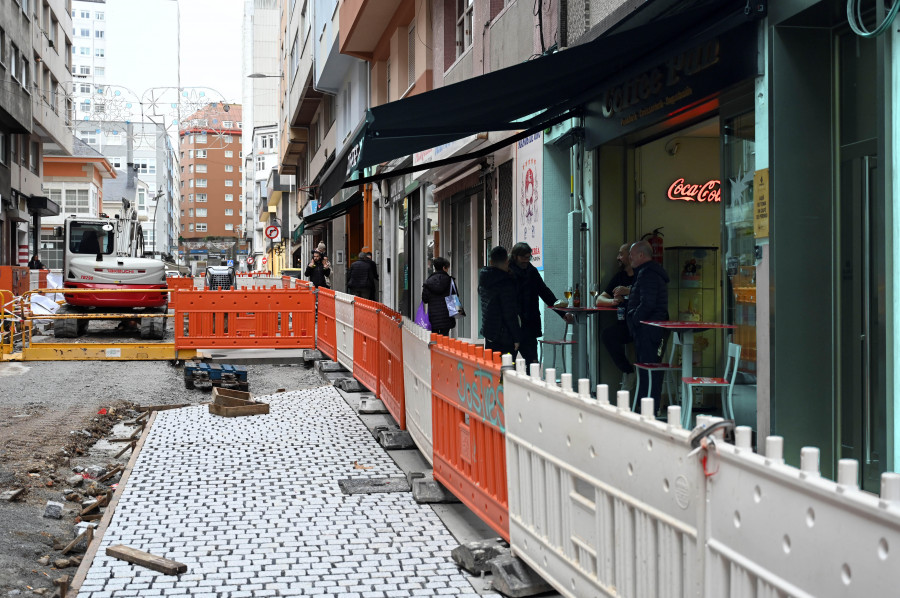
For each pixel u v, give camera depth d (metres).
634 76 8.77
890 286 5.42
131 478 7.03
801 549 2.14
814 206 6.36
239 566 4.88
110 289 19.92
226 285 38.28
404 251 23.36
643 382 8.06
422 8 18.72
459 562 4.85
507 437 4.54
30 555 5.16
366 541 5.34
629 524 3.17
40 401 11.27
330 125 35.25
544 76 7.71
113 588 4.51
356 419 9.62
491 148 10.16
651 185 9.85
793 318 6.29
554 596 4.35
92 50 124.81
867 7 5.95
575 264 10.40
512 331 9.34
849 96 6.28
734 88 7.06
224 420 9.68
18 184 37.81
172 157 137.50
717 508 2.55
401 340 8.18
